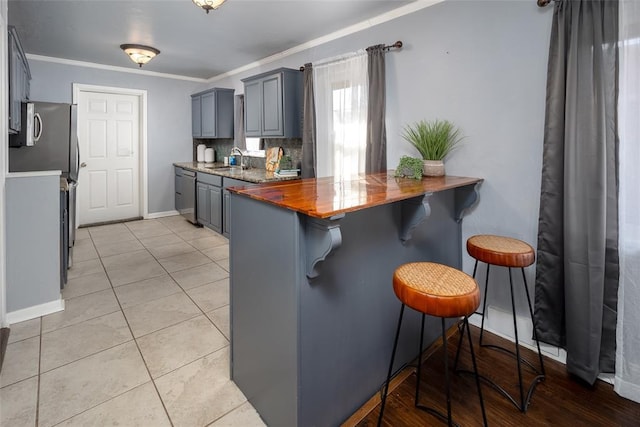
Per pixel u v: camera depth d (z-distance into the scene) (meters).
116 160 5.28
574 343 1.81
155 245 4.16
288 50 3.90
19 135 3.07
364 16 2.89
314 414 1.42
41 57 4.34
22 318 2.35
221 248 4.06
